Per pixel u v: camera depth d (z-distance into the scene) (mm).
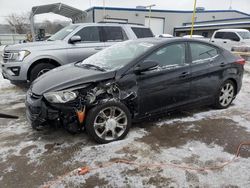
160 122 4168
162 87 3801
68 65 4336
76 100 3217
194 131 3842
